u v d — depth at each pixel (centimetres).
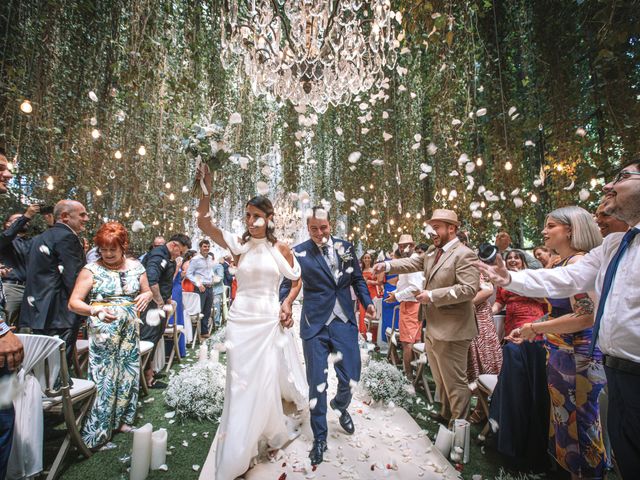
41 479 183
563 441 167
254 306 200
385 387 293
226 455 176
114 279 234
